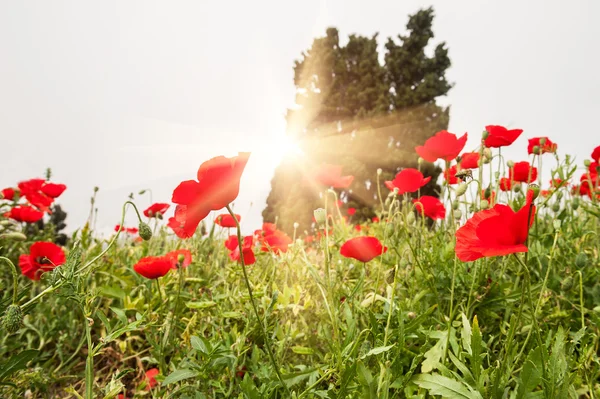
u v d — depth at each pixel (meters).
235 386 0.42
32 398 0.49
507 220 0.27
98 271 0.62
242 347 0.42
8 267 0.76
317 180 0.61
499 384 0.30
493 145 0.49
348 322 0.36
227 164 0.28
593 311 0.40
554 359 0.28
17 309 0.28
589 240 0.58
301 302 0.52
